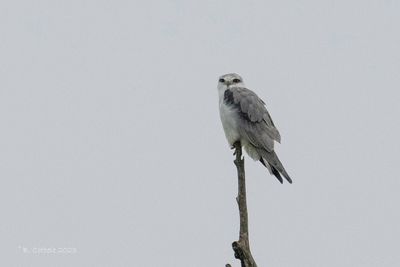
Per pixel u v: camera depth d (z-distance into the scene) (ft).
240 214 30.48
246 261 29.40
